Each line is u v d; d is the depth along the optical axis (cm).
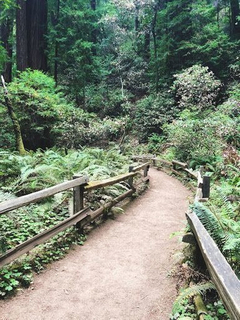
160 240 507
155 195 877
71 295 333
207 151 1177
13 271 357
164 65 2392
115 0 2644
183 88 1659
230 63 2030
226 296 191
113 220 607
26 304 312
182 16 2227
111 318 296
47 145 1662
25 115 1348
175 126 1417
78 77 2419
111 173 842
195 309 284
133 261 422
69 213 532
